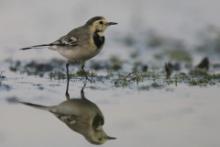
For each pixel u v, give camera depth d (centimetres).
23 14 2275
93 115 1282
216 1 2495
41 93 1459
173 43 2161
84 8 2370
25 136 1134
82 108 1329
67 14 2311
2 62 1825
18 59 1870
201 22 2331
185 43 2159
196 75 1722
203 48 2116
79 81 1614
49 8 2348
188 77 1689
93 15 2316
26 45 2006
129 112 1302
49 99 1405
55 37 2097
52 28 2184
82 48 1608
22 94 1441
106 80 1630
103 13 2342
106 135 1148
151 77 1681
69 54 1623
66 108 1323
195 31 2259
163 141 1106
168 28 2281
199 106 1353
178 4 2478
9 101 1375
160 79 1652
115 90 1505
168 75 1711
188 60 1972
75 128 1195
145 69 1784
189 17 2367
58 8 2353
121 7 2412
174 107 1345
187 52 2072
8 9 2303
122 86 1552
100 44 1634
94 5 2408
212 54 2059
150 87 1543
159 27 2284
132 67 1833
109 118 1260
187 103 1383
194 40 2184
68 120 1248
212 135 1141
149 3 2473
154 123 1222
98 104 1366
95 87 1538
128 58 1959
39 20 2248
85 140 1118
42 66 1795
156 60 1947
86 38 1608
